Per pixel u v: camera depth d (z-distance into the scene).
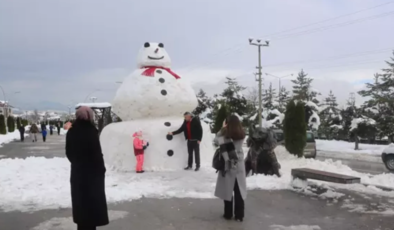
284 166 11.56
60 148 22.59
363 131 24.86
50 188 8.03
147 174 9.84
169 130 10.79
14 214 6.08
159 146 10.62
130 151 10.66
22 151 20.38
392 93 28.80
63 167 11.38
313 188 8.20
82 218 4.43
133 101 11.20
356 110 29.09
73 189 4.50
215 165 5.80
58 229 5.32
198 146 10.55
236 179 5.76
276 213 6.23
